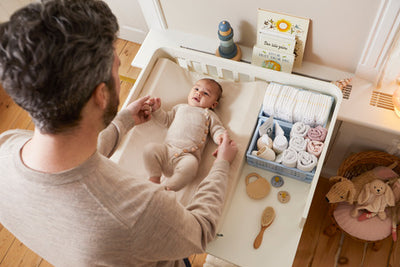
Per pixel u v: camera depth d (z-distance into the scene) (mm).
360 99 1372
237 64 1341
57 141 524
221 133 1290
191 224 709
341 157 1746
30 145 570
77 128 527
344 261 1748
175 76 1451
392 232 1490
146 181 661
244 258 1110
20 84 462
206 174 1277
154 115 1331
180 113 1348
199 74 1486
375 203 1481
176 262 947
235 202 1207
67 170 541
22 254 1877
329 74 1463
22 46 444
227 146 1102
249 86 1371
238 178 1238
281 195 1194
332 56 1403
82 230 566
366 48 1257
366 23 1171
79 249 581
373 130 1420
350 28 1222
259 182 1217
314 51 1417
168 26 1691
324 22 1238
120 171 629
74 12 471
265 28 1353
